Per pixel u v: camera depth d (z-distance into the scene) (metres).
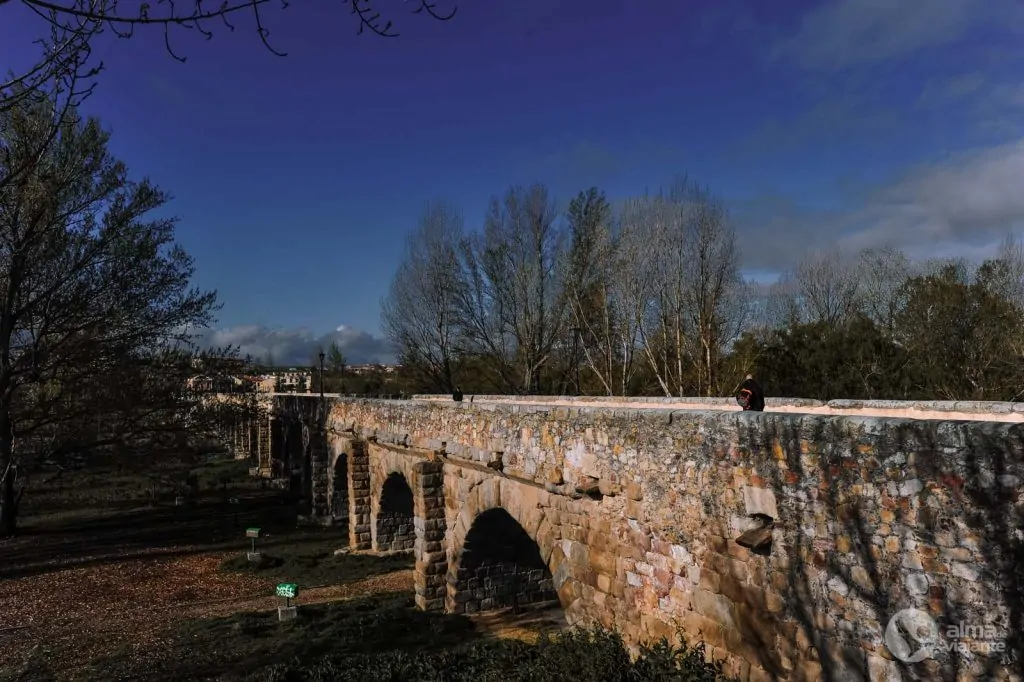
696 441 6.89
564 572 9.38
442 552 14.48
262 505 30.86
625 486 8.02
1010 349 19.47
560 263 32.34
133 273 22.58
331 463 25.83
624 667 6.93
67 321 21.77
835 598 5.33
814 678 5.49
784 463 5.82
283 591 13.91
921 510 4.72
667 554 7.31
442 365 36.28
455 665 9.77
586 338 32.69
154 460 23.17
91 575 18.03
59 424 22.19
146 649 12.04
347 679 9.55
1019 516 4.18
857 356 22.06
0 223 18.56
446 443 14.02
